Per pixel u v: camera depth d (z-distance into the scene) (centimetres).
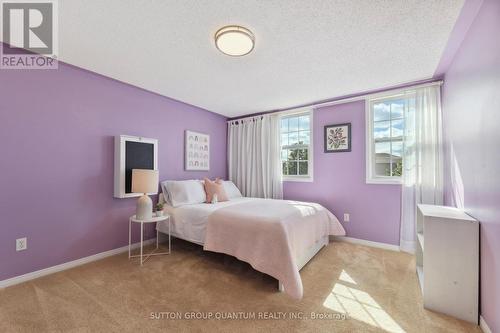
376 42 194
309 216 262
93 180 262
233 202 329
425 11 157
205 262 257
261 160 405
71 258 244
